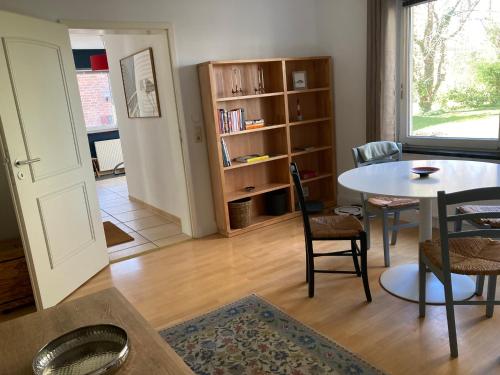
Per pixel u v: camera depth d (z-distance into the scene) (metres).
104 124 8.12
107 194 6.19
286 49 4.30
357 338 2.16
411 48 3.76
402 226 3.02
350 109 4.31
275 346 2.14
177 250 3.68
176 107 3.71
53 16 3.04
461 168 2.64
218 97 3.89
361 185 2.41
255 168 4.25
